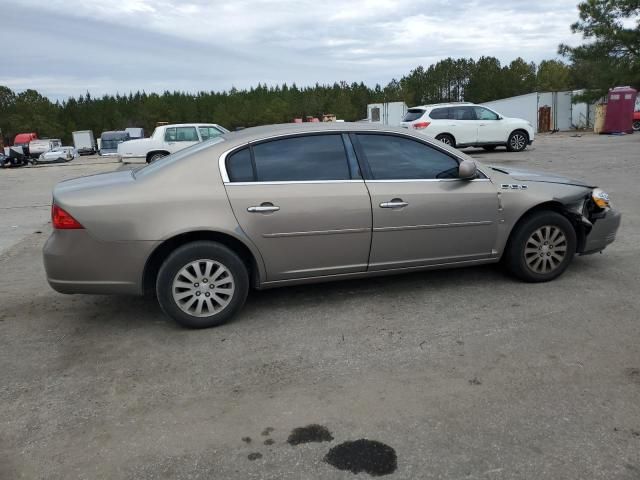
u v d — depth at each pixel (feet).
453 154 14.67
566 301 13.99
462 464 7.86
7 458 8.31
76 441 8.69
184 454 8.29
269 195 12.83
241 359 11.37
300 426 8.91
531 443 8.28
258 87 375.66
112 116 334.65
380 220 13.61
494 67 252.21
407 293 14.97
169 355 11.67
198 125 54.75
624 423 8.72
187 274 12.57
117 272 12.32
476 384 10.04
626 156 47.50
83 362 11.45
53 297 15.74
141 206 12.20
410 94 266.36
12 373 11.03
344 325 12.94
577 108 116.57
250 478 7.70
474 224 14.52
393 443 8.38
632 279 15.55
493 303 14.01
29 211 32.89
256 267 13.12
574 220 15.69
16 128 291.79
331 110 301.43
